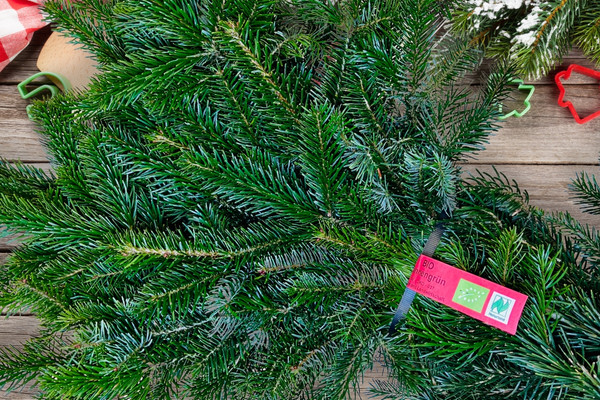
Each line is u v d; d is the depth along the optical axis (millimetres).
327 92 479
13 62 679
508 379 440
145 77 443
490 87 484
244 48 435
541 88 652
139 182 505
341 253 491
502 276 438
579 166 650
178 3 448
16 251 502
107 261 461
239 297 458
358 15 454
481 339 428
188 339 477
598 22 570
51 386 434
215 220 479
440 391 478
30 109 515
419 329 453
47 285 480
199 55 454
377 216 480
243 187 463
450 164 455
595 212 520
